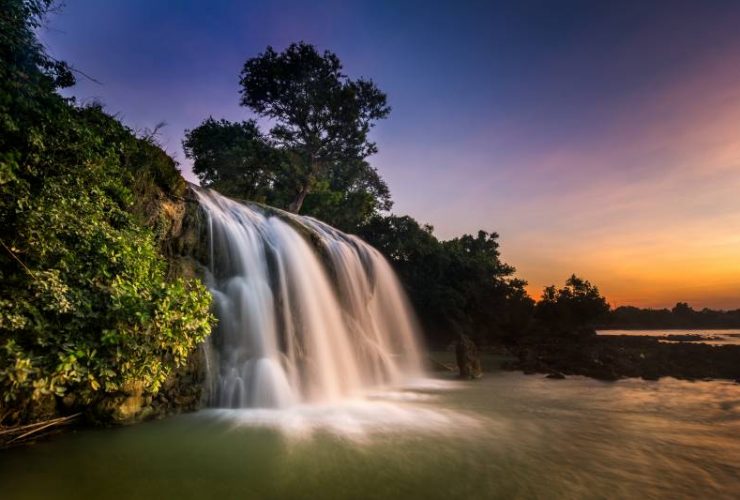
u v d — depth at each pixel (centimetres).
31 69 786
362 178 5069
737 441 912
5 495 540
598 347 4003
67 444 734
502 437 912
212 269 1294
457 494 599
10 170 612
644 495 612
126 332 648
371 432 920
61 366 586
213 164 3888
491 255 7144
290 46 4016
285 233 1602
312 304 1541
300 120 4209
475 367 2198
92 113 927
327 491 595
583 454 801
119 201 920
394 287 2644
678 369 2506
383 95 4275
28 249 657
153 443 767
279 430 895
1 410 688
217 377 1090
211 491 581
